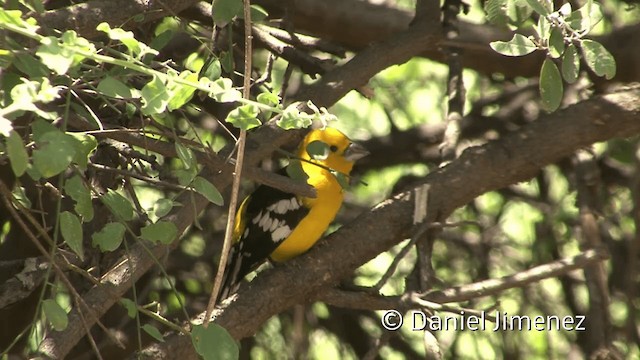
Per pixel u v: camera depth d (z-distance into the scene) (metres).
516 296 14.95
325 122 5.87
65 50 5.07
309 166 11.28
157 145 7.23
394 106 16.86
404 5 15.05
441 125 15.35
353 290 9.80
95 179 8.67
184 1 8.93
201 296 14.25
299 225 11.09
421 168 16.66
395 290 15.60
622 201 14.18
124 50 8.48
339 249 9.84
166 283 14.20
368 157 15.35
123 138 7.17
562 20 7.05
